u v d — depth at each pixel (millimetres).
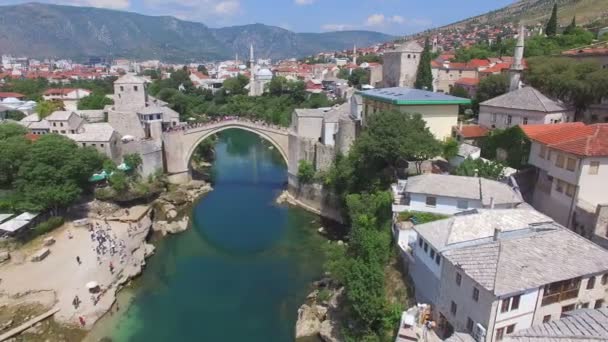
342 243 51719
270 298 44812
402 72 89188
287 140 76375
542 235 28984
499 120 55531
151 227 61062
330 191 65062
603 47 66562
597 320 24625
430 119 56031
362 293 33125
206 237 59938
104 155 66625
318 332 37938
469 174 44750
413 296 35906
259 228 63031
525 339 24250
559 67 57875
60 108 94875
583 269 26797
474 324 26938
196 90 159750
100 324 39094
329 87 154625
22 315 38750
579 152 34438
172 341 37625
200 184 79375
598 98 53375
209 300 44281
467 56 113438
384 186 51031
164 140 76562
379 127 49312
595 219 33062
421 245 34312
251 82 161625
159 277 48844
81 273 45688
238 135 139750
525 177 42781
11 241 50562
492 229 31906
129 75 85625
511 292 24875
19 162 56250
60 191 56469
